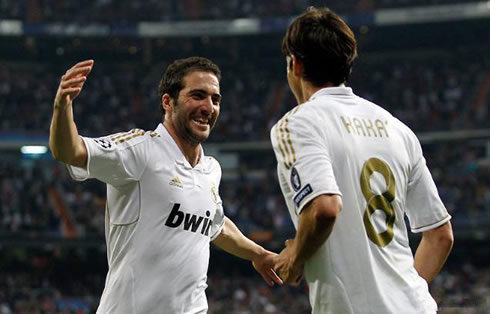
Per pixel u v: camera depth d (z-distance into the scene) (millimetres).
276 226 34000
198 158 5133
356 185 3619
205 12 44719
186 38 46031
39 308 30172
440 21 42094
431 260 3971
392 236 3695
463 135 37906
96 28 43156
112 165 4609
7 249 35000
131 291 4809
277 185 36812
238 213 34688
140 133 4883
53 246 34000
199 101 4938
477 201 33531
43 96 41625
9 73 44250
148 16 44281
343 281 3535
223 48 46625
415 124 39375
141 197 4805
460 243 34719
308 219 3406
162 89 5117
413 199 3992
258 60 46469
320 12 3801
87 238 33938
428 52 45938
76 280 34344
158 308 4801
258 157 41094
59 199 35281
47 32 42719
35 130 38875
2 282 32250
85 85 43594
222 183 38312
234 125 40812
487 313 21297
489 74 41844
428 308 3688
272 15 44094
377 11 42719
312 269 3621
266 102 42812
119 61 46625
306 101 3898
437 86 41719
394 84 42750
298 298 29797
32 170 37594
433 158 37562
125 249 4859
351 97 3865
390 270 3629
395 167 3773
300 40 3746
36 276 34062
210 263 34875
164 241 4820
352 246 3561
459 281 30844
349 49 3756
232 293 31266
